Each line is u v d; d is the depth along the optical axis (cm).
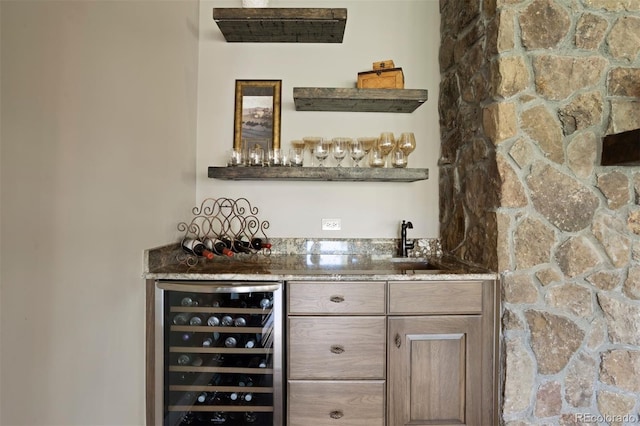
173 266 192
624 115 172
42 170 102
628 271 172
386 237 239
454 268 190
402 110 236
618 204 172
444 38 232
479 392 175
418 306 173
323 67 239
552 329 172
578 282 172
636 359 171
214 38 239
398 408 173
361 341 172
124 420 151
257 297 178
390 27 240
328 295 172
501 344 173
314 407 172
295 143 223
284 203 239
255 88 239
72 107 115
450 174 224
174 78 201
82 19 120
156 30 177
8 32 90
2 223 89
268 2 237
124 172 148
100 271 132
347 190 240
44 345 103
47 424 104
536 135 172
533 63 173
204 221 236
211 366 177
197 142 238
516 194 172
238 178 219
